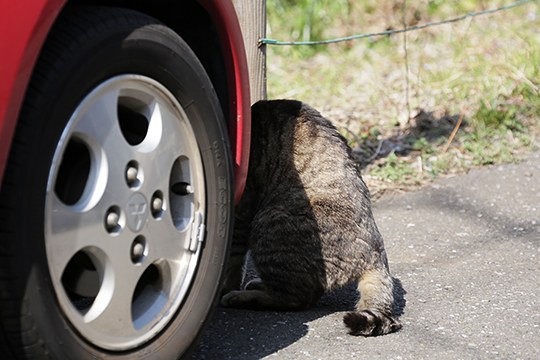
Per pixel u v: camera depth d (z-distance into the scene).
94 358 2.95
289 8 9.60
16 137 2.65
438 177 6.27
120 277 3.04
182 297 3.30
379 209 5.75
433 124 6.99
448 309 4.24
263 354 3.67
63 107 2.79
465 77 7.73
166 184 3.22
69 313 2.86
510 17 9.14
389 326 3.92
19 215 2.65
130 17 3.03
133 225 3.08
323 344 3.80
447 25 9.03
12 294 2.66
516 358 3.68
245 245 4.60
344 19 9.43
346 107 7.39
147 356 3.14
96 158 2.97
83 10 2.95
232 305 4.32
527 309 4.23
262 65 5.09
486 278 4.66
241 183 3.76
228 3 3.50
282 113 4.65
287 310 4.33
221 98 3.73
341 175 4.45
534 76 7.74
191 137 3.33
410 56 8.47
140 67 3.06
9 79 2.58
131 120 3.31
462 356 3.70
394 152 6.58
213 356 3.63
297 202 4.41
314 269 4.33
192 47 3.68
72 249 2.88
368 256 4.32
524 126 7.02
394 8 9.53
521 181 6.20
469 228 5.46
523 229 5.45
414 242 5.23
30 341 2.72
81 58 2.83
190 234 3.35
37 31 2.65
